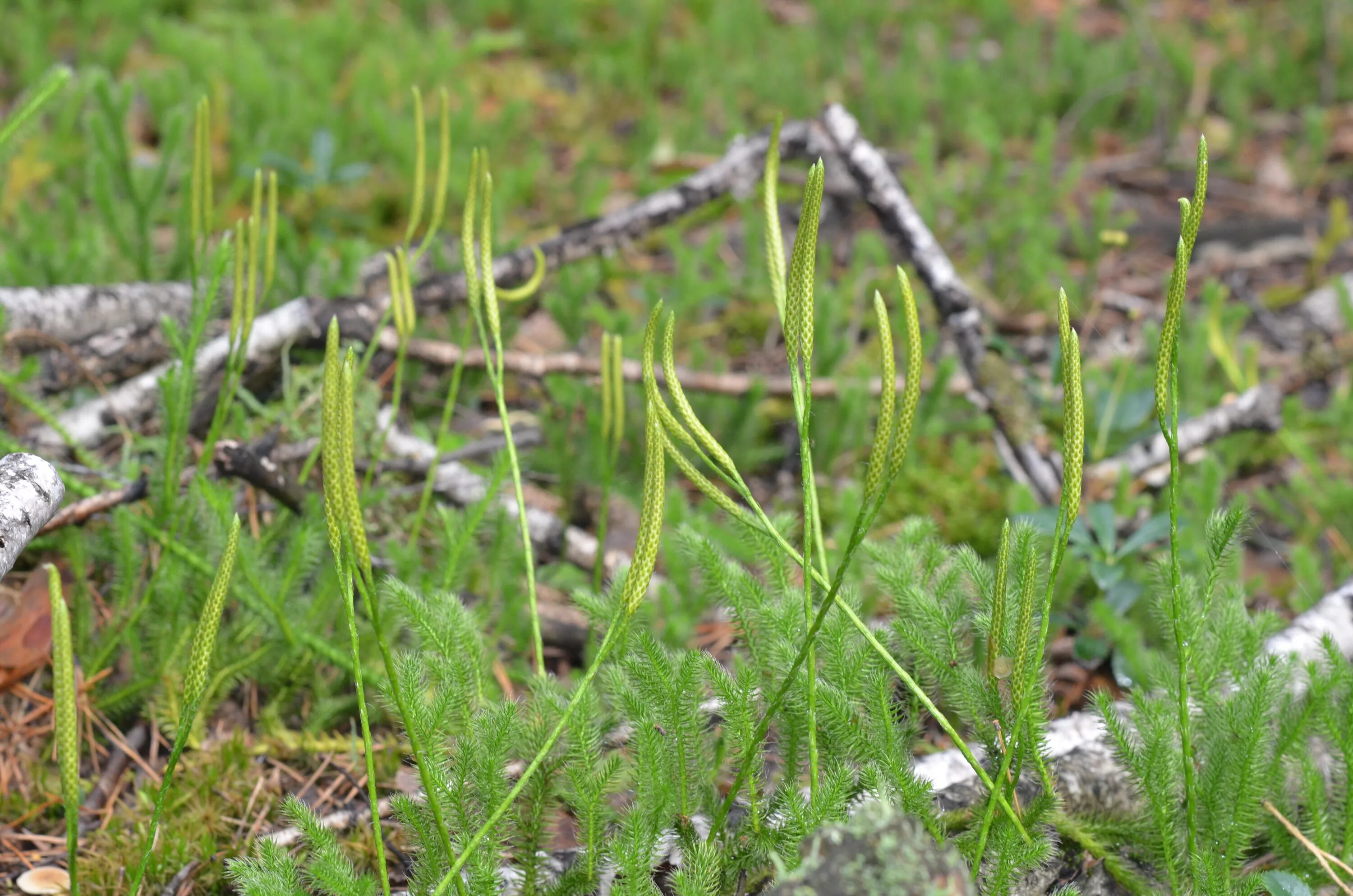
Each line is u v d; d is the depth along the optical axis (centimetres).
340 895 144
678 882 146
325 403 124
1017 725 138
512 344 367
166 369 261
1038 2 699
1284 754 174
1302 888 152
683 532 182
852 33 634
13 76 489
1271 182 529
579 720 155
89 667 215
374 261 334
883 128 548
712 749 178
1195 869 155
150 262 331
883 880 116
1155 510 308
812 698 143
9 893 183
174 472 222
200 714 214
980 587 169
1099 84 566
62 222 367
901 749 163
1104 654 246
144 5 557
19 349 259
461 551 225
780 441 351
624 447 325
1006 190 447
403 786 205
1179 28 657
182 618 221
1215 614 193
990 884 154
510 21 636
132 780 209
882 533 303
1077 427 127
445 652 172
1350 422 353
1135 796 184
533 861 160
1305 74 604
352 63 545
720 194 369
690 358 376
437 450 245
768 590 184
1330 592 250
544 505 302
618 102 564
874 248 389
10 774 206
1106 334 406
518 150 509
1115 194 521
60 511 213
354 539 127
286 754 213
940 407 347
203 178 210
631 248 427
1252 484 344
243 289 210
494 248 381
